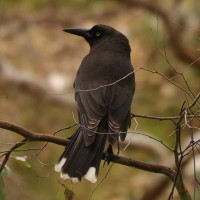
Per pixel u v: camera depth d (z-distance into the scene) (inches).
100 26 384.8
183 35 501.4
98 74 339.6
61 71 639.8
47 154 487.8
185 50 506.9
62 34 650.2
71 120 598.5
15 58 653.3
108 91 328.2
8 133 408.5
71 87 629.6
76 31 390.3
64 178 293.6
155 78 547.2
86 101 325.4
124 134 311.7
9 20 658.2
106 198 506.0
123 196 514.0
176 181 283.9
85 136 304.3
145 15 569.6
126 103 327.6
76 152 299.6
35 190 460.1
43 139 281.0
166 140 546.3
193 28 337.4
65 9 657.6
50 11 657.0
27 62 649.0
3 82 626.2
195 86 514.0
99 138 305.9
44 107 613.0
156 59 431.8
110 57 355.9
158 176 518.9
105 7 652.7
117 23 620.4
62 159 297.6
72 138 306.2
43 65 643.5
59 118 600.1
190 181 470.3
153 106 556.4
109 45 373.7
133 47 553.6
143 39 551.2
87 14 655.1
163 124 553.6
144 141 546.3
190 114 277.4
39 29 653.9
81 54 641.6
